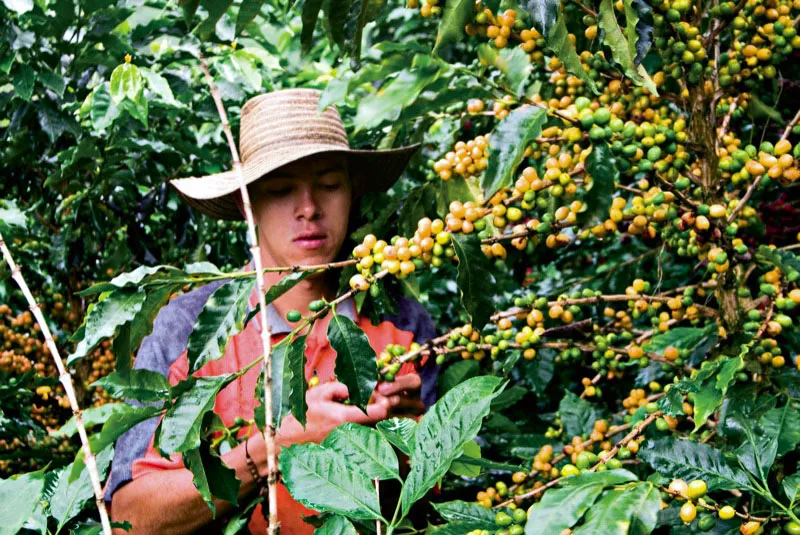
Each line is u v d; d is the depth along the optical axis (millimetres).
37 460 2539
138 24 2711
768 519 1157
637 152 1374
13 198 2717
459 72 1472
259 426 1371
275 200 1932
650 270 2836
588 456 1432
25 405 2793
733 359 1314
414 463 1114
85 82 2750
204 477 1316
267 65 2791
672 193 1497
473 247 1510
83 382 2900
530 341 1741
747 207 1884
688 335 1656
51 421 2902
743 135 2211
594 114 1364
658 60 2262
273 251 1975
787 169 1445
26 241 2777
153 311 1433
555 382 2770
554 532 952
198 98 2836
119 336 1412
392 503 1809
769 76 1646
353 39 1518
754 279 1988
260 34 3117
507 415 2818
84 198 2691
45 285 2994
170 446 1292
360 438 1200
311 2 1448
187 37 2633
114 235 3029
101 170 2604
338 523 1062
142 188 3406
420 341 2119
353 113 3027
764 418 1345
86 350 1309
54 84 2414
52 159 2818
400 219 2010
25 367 2826
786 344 1939
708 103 1579
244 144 2025
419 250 1502
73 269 2943
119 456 1711
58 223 2885
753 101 1715
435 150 3102
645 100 1664
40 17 2424
